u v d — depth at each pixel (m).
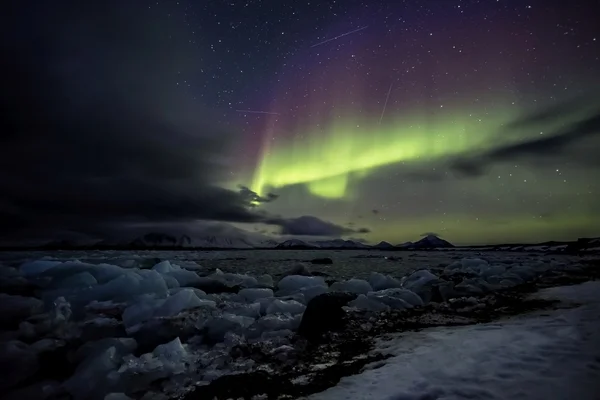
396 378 4.81
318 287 12.60
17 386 6.36
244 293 12.31
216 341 8.09
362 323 8.50
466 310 9.80
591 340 5.73
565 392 3.95
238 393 4.88
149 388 5.68
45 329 8.91
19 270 14.59
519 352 5.38
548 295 11.38
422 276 14.87
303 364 6.03
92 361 6.56
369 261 34.41
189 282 14.73
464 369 4.88
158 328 8.57
